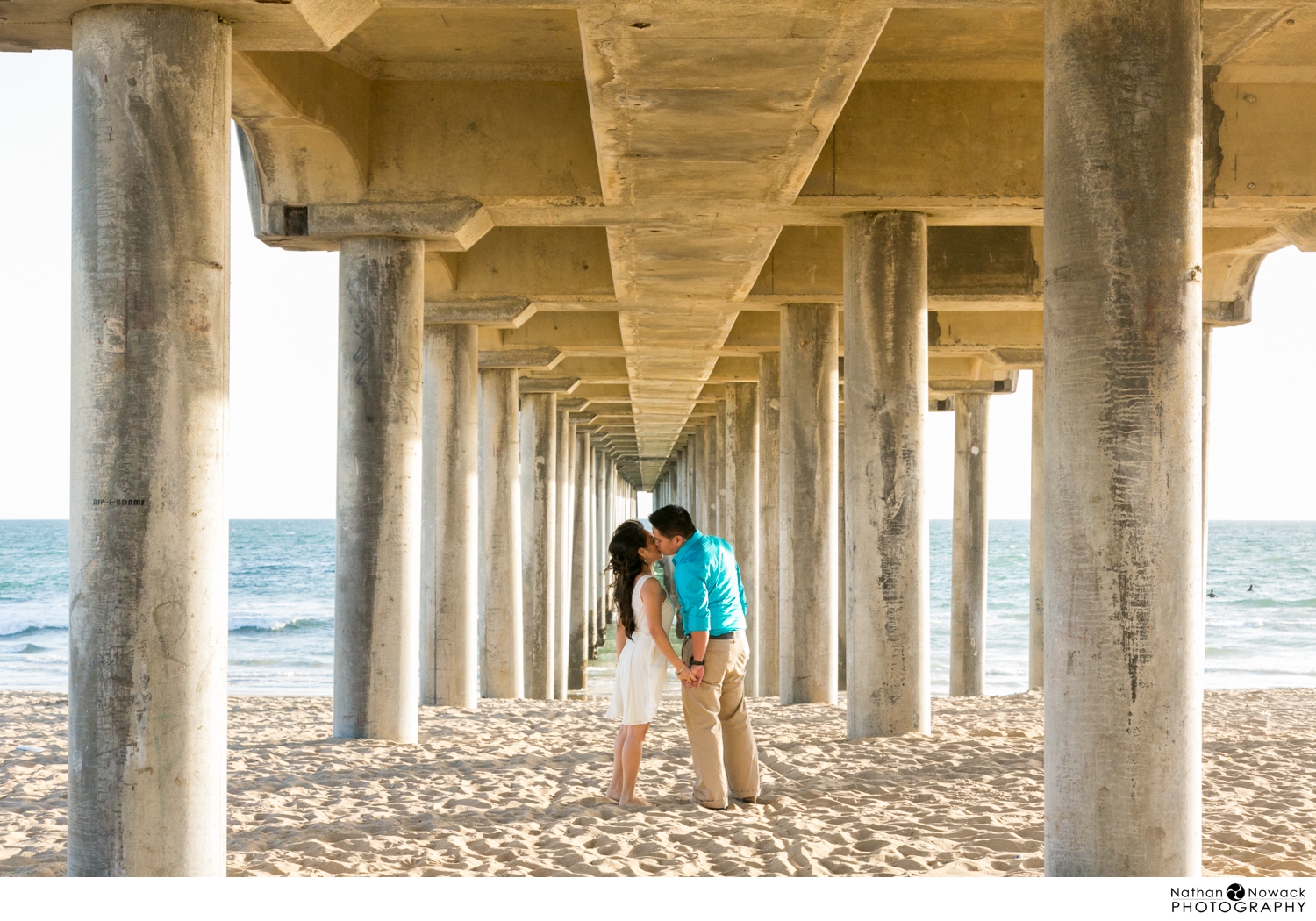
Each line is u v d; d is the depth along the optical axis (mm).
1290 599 60094
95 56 5105
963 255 13625
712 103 8227
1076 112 5035
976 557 23438
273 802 7453
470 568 14570
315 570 75438
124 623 4973
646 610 7262
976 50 9523
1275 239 13906
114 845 4945
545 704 15414
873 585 10250
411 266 10391
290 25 5465
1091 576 4883
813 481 14289
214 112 5262
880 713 10227
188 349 5121
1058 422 5043
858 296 10438
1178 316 4945
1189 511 4922
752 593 25328
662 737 10461
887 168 9992
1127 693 4812
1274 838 6340
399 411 10344
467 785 8078
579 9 6738
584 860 5906
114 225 5051
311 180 10109
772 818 6926
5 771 8945
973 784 8016
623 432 40438
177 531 5062
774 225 11148
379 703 10367
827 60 7504
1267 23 8727
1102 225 4953
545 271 14508
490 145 10172
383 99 10148
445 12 8891
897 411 10250
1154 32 4980
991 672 38094
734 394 25578
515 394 19422
